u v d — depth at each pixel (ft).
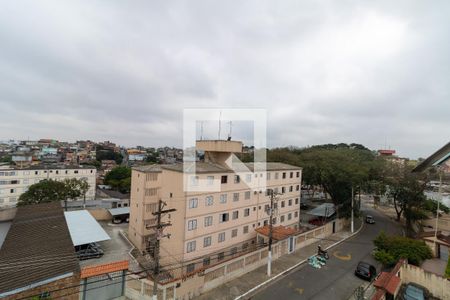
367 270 68.59
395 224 135.33
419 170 22.18
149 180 100.32
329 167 120.88
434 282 60.59
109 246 102.12
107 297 52.47
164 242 82.84
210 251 82.64
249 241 96.37
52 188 149.48
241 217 93.30
